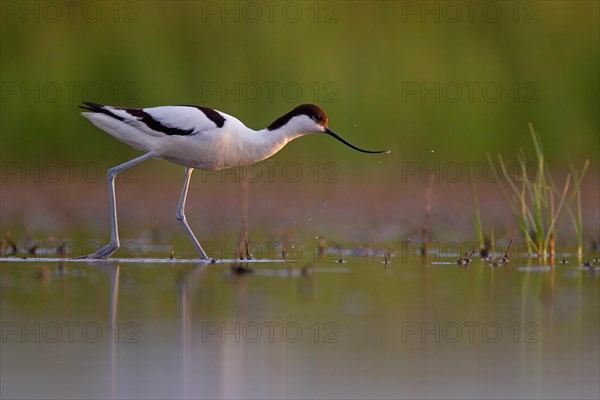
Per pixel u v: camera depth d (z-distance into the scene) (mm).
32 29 19484
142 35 19672
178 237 13914
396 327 7973
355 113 19734
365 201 18312
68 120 19469
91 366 6922
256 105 19703
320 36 20016
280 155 19719
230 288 9461
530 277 10242
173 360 7086
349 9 20203
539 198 12438
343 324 8055
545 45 20781
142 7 19781
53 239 13273
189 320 8109
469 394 6379
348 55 20000
